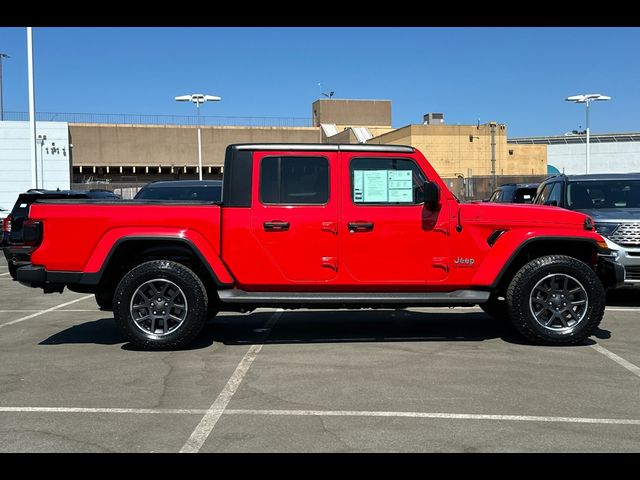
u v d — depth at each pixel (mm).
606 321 8211
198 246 6527
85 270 6516
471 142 50438
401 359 6316
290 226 6605
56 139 42250
